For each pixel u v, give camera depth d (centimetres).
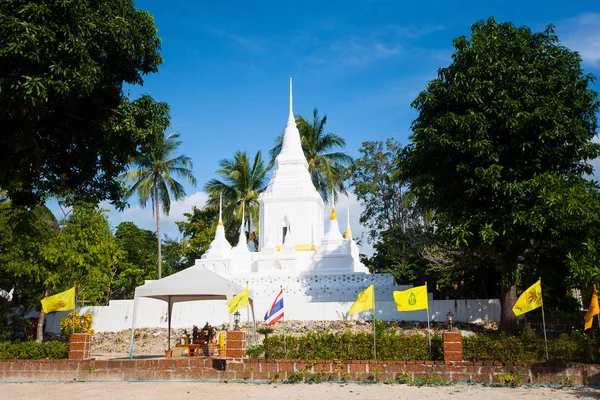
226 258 4062
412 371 1675
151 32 1781
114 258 3475
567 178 2212
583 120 2334
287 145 4644
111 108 1753
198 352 2289
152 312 3294
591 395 1443
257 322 3055
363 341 1775
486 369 1642
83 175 1909
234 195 5394
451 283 3472
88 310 3372
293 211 4353
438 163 2380
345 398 1442
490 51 2317
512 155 2295
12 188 1833
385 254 4703
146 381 1786
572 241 2131
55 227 3416
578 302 2848
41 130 1772
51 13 1452
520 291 2844
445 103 2423
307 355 1778
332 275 3703
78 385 1734
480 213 2270
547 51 2400
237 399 1461
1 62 1407
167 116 1862
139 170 4734
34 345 1962
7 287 3369
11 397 1570
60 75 1466
